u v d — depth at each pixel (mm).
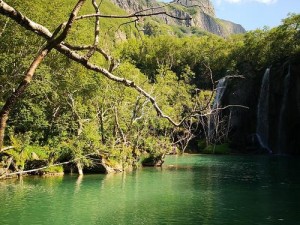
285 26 98562
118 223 21812
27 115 41500
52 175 39906
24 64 37812
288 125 83812
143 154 54719
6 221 21797
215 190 32906
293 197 29969
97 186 34062
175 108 58562
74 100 47562
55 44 3557
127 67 52062
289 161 63875
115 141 45750
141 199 28656
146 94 4613
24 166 38781
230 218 23344
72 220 22312
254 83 94062
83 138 42188
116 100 49188
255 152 86375
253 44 104125
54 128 44531
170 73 64625
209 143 87188
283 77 86188
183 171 47375
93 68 4250
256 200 28750
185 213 24500
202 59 108750
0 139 3271
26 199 27688
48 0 47938
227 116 92062
